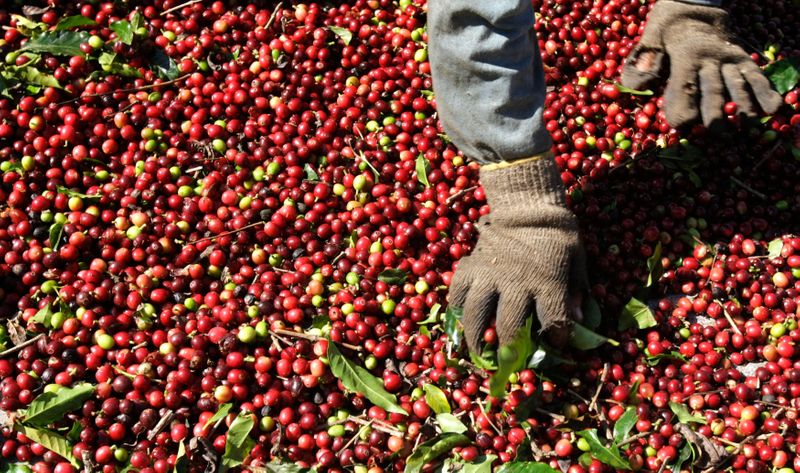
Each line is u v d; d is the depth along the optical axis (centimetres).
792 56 142
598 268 126
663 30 125
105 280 124
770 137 135
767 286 126
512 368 111
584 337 118
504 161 113
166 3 146
